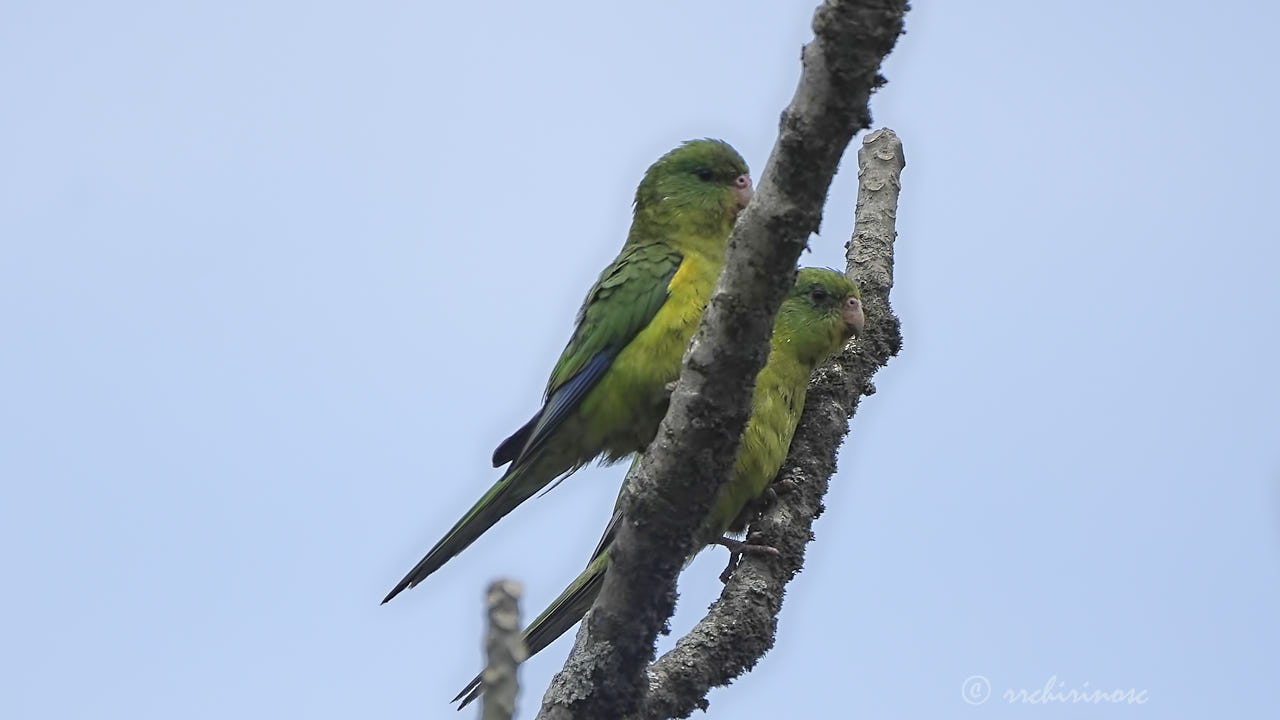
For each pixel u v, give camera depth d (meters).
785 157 7.45
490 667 4.35
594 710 8.59
